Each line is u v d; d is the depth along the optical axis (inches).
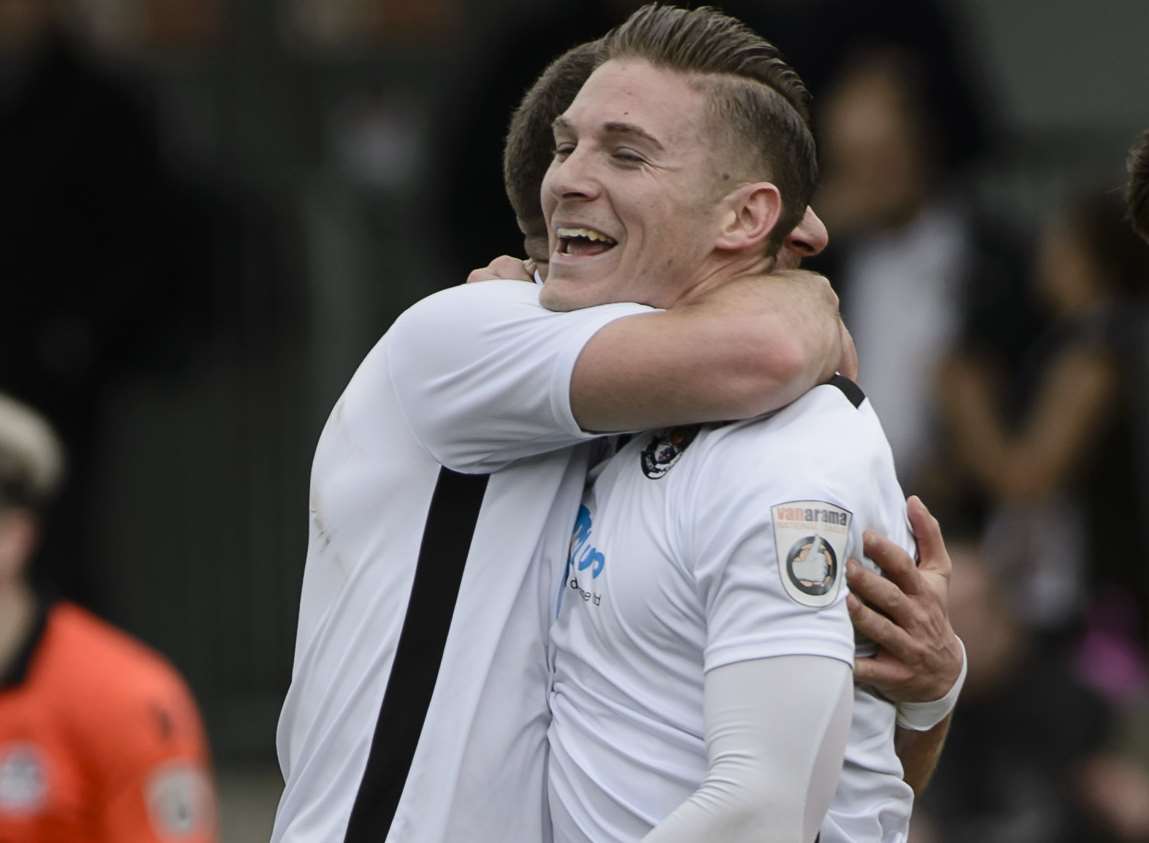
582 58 456.1
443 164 1021.8
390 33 1135.6
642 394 411.8
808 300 424.5
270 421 1104.8
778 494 401.4
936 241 978.1
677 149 425.1
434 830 423.2
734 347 408.2
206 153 1115.3
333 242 1104.2
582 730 419.5
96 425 1047.6
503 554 432.1
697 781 406.6
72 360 1037.8
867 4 1002.7
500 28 1018.1
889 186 983.0
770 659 394.3
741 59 430.0
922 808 828.6
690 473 414.3
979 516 952.3
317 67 1131.9
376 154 1121.4
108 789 693.9
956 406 956.6
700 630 409.4
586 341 417.4
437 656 430.0
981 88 1013.2
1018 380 955.3
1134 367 937.5
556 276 430.9
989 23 1118.4
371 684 434.0
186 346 1066.1
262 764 1077.1
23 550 711.7
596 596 419.5
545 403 420.5
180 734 705.6
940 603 426.6
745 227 429.7
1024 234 998.4
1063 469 934.4
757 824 389.1
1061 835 828.0
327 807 435.8
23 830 687.7
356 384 458.0
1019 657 844.6
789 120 431.2
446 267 1020.5
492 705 427.8
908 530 436.8
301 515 1106.1
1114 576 924.0
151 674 708.7
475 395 428.5
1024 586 919.7
